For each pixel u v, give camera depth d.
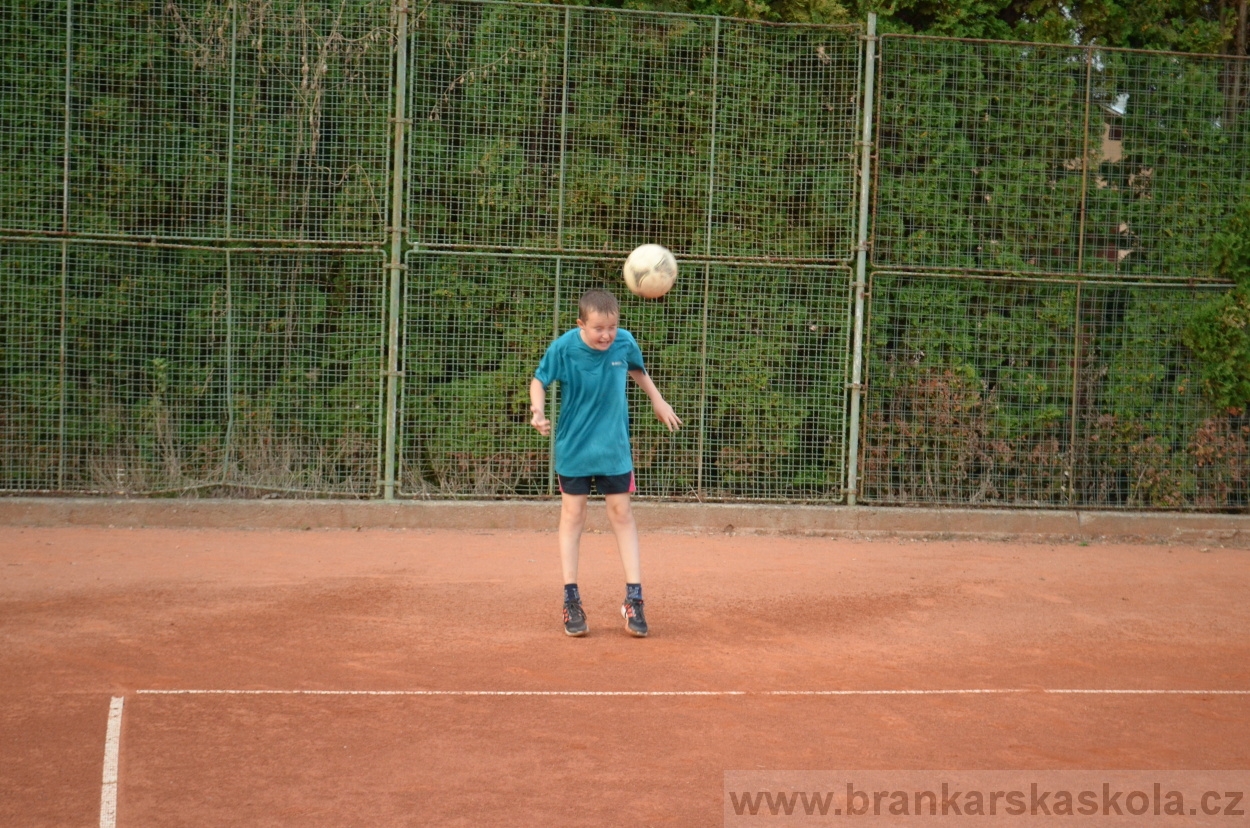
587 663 9.62
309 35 16.64
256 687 8.76
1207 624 11.77
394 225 16.61
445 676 9.16
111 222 16.73
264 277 16.91
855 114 17.05
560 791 6.81
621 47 17.06
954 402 17.42
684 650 10.14
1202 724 8.41
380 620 10.95
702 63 17.08
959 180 17.48
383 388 16.83
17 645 9.75
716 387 17.36
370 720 8.04
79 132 16.53
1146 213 17.81
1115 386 17.78
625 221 17.30
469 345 17.11
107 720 7.93
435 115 16.81
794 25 16.97
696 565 14.21
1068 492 17.64
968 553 15.73
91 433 16.75
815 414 17.45
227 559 13.74
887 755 7.55
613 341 10.79
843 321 17.23
